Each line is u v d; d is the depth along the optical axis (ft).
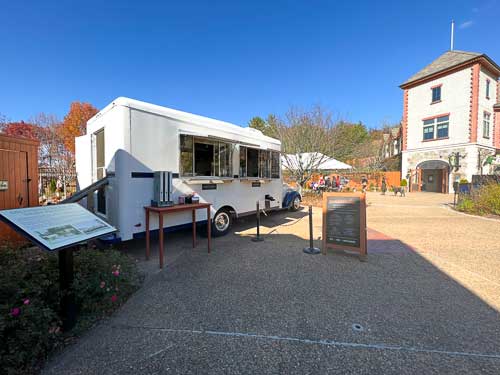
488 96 60.23
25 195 16.88
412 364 6.41
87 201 16.53
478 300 9.67
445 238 18.95
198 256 14.92
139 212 13.73
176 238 19.06
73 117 74.18
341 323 8.21
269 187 23.61
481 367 6.29
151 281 11.48
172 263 13.75
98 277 8.45
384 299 9.77
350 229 14.46
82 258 9.29
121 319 8.47
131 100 13.28
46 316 6.57
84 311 8.41
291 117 49.19
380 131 120.98
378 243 17.63
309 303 9.50
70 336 7.51
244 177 20.30
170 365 6.43
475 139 56.49
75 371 6.21
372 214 30.27
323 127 47.55
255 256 14.90
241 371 6.23
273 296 10.06
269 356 6.75
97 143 16.16
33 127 70.59
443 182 62.49
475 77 56.29
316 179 64.28
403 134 70.38
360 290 10.55
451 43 67.72
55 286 7.83
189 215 16.33
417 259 14.37
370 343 7.22
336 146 49.73
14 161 16.11
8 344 5.95
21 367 6.11
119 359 6.63
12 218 6.77
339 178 69.77
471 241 18.11
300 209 34.71
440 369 6.24
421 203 41.39
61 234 7.08
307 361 6.55
